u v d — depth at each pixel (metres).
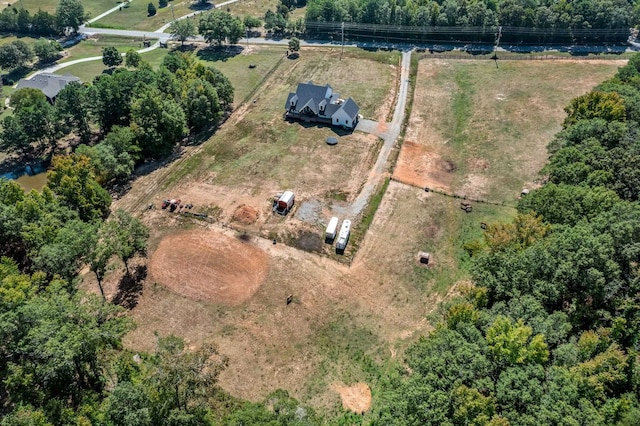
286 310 57.44
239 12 167.88
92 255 54.78
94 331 41.22
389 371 50.50
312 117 97.19
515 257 47.41
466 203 73.38
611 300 45.41
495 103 100.56
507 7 128.50
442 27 131.00
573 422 32.16
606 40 128.88
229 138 92.00
